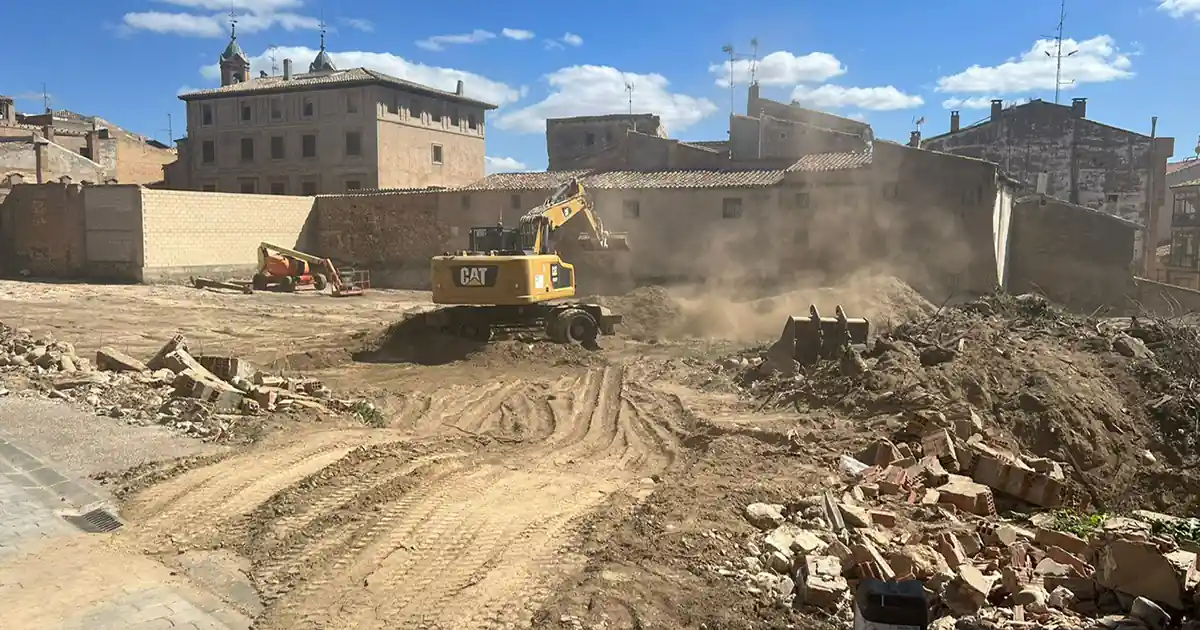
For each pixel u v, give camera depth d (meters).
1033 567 8.55
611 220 38.12
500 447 13.05
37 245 38.94
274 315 29.61
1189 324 19.47
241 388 14.27
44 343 18.03
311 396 15.02
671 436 13.89
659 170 39.94
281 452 11.38
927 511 9.92
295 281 37.25
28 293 32.47
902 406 14.02
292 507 9.39
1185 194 42.28
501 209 40.56
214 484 10.05
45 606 6.97
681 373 19.27
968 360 15.94
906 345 16.59
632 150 42.47
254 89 50.88
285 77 53.62
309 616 7.03
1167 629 7.01
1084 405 14.86
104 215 37.62
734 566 8.06
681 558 8.22
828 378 15.75
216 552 8.27
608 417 15.35
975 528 9.58
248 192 52.12
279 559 8.13
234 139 52.28
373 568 7.96
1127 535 8.37
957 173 32.47
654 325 27.56
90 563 7.86
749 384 17.59
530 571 7.92
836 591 7.33
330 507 9.48
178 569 7.85
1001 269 34.06
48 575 7.55
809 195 35.34
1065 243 36.06
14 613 6.82
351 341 23.28
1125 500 13.12
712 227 36.91
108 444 11.29
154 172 65.06
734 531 8.95
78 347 22.14
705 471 11.38
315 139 50.41
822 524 9.12
